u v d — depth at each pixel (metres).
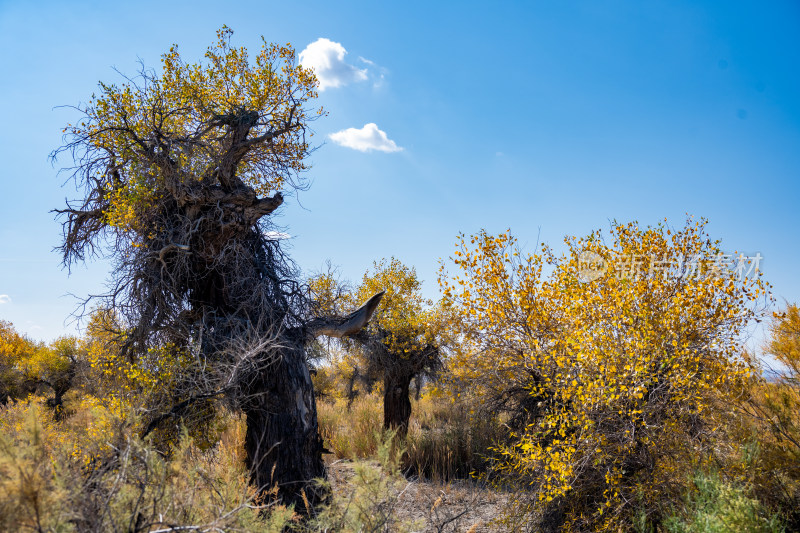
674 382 4.96
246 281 6.84
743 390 5.06
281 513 3.31
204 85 7.08
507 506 5.39
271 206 6.91
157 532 2.44
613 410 5.00
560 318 6.36
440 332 9.12
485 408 7.64
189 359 5.86
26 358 20.52
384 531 3.18
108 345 6.53
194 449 5.03
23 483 2.15
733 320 5.52
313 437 6.31
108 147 6.23
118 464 3.05
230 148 6.48
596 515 4.64
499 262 6.74
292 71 7.43
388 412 11.98
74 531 2.34
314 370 8.19
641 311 5.41
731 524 3.49
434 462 8.23
